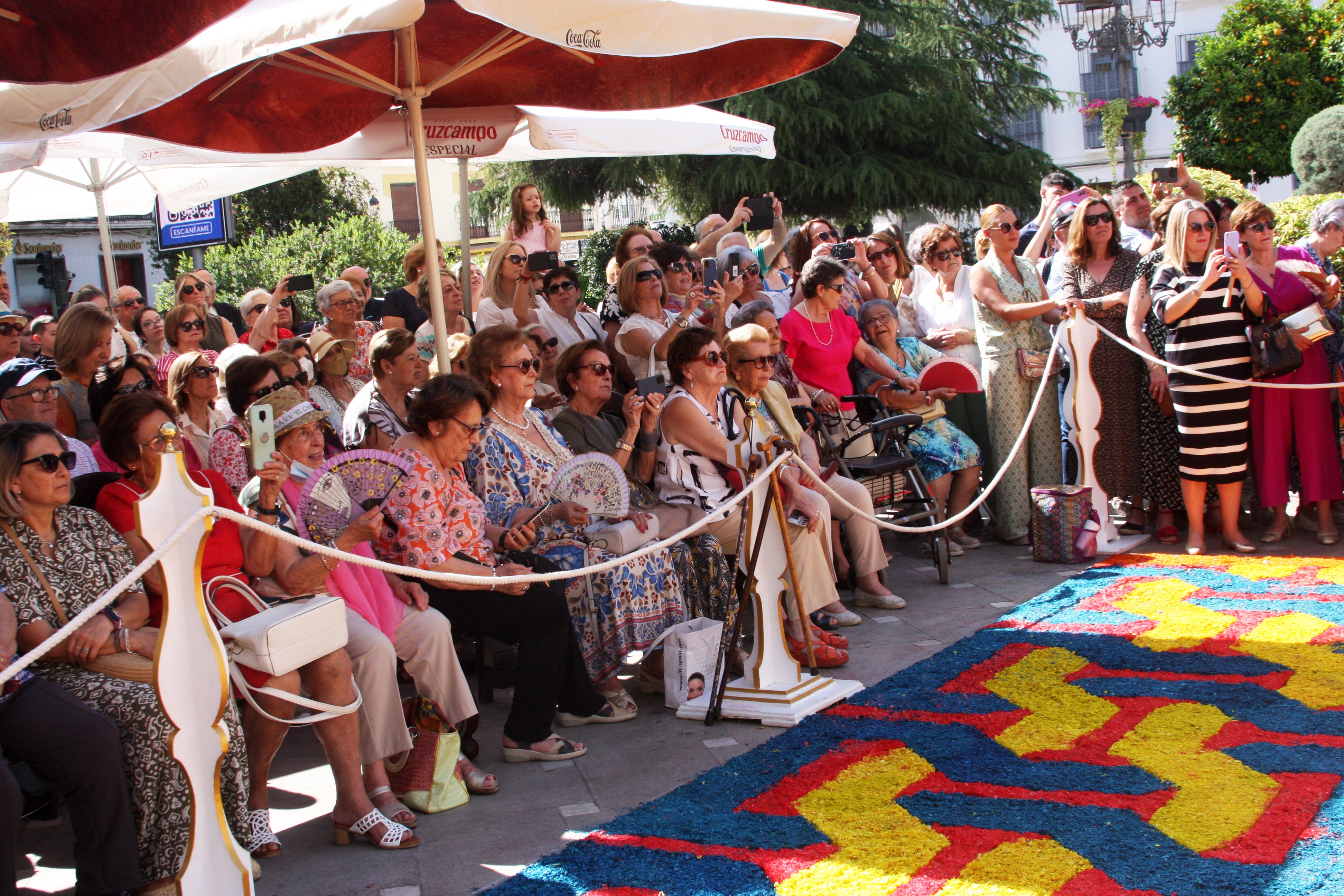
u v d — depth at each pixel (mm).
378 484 4223
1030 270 7613
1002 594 6430
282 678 3594
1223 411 6750
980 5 27781
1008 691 4801
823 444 6539
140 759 3320
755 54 5691
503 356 5070
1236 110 22297
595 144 6609
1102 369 7340
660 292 6645
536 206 8688
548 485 5121
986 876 3262
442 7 5270
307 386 5293
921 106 24719
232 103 5609
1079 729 4352
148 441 3912
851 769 4094
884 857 3410
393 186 35250
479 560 4434
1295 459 7152
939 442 7277
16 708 3242
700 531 5512
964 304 7977
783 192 24141
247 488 4098
